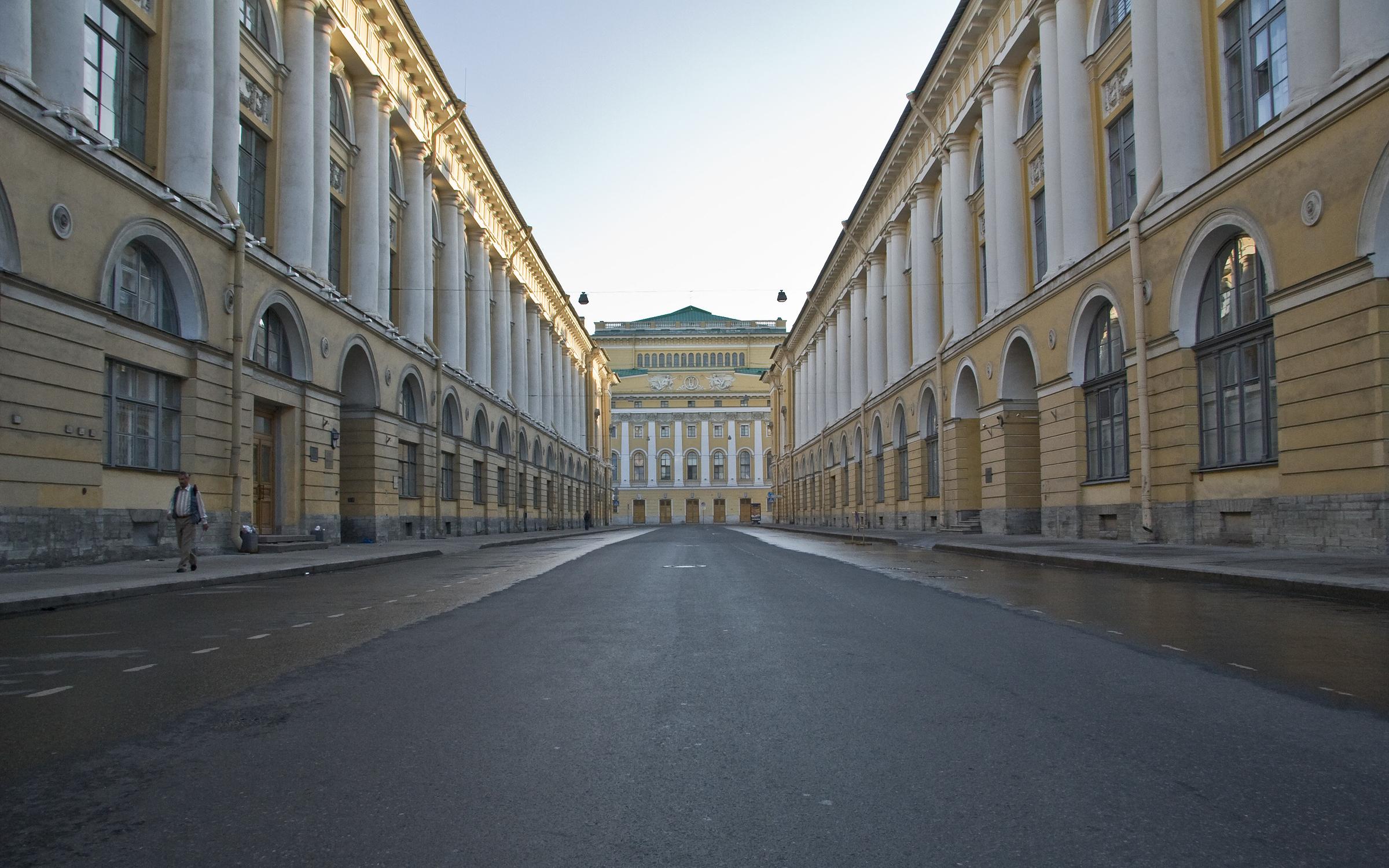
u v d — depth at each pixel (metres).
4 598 8.74
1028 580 11.81
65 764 3.74
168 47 16.67
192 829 3.02
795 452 65.44
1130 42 18.86
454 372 33.25
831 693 4.98
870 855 2.77
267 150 21.11
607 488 81.25
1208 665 5.62
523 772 3.63
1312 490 13.14
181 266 16.23
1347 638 6.57
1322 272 12.85
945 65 28.28
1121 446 19.31
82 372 13.56
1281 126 13.58
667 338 97.88
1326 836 2.88
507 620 8.16
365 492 25.44
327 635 7.28
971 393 28.88
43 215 12.81
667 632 7.34
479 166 36.12
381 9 25.34
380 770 3.66
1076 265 20.39
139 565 13.90
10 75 12.16
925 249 32.88
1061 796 3.27
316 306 21.92
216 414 17.38
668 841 2.90
